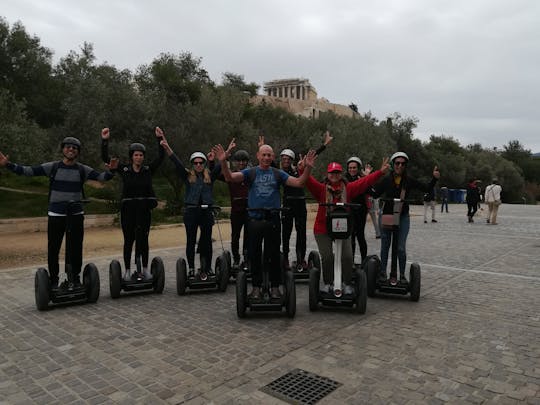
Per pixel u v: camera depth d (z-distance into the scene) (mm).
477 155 58375
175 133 18266
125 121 16359
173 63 35094
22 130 10242
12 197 18031
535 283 6758
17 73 23609
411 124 41188
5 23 23172
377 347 4121
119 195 15680
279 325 4781
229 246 11195
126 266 6168
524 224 16781
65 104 15938
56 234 5574
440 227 15602
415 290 5676
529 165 78500
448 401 3121
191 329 4664
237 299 4961
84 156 15008
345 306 5301
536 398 3168
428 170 41469
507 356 3918
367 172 7930
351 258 5457
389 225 5773
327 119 35469
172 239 12086
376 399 3146
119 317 5109
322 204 5172
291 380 3443
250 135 25391
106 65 18797
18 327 4762
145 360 3840
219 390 3283
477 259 8867
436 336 4418
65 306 5609
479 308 5422
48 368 3697
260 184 4957
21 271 7809
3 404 3092
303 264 6965
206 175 6355
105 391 3279
